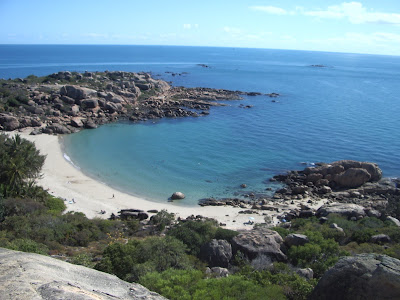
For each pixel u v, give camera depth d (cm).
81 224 3822
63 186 5631
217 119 10738
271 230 3162
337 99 14900
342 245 3253
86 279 1003
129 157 7325
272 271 2325
